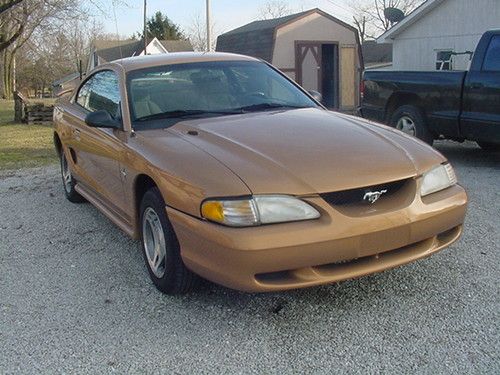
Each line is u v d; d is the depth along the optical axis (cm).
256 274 319
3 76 5197
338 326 339
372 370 292
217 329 342
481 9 1552
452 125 785
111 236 526
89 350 325
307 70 2252
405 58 1794
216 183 331
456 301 362
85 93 586
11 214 621
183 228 343
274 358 308
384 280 398
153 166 375
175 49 4994
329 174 336
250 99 479
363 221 328
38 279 432
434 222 356
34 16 2192
